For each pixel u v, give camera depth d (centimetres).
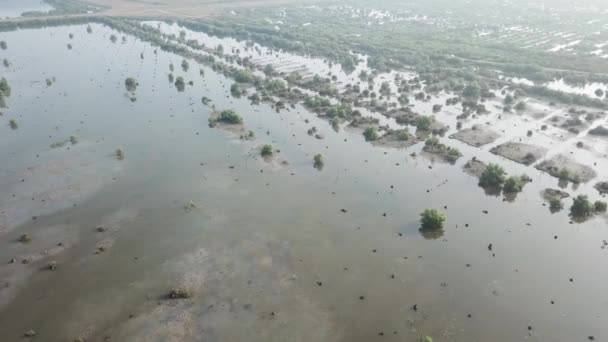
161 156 11075
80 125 12875
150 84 16500
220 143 11819
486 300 6769
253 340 5991
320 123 13250
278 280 7050
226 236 8081
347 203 9200
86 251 7706
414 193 9594
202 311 6450
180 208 8938
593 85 16350
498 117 13450
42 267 7325
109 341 5991
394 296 6800
